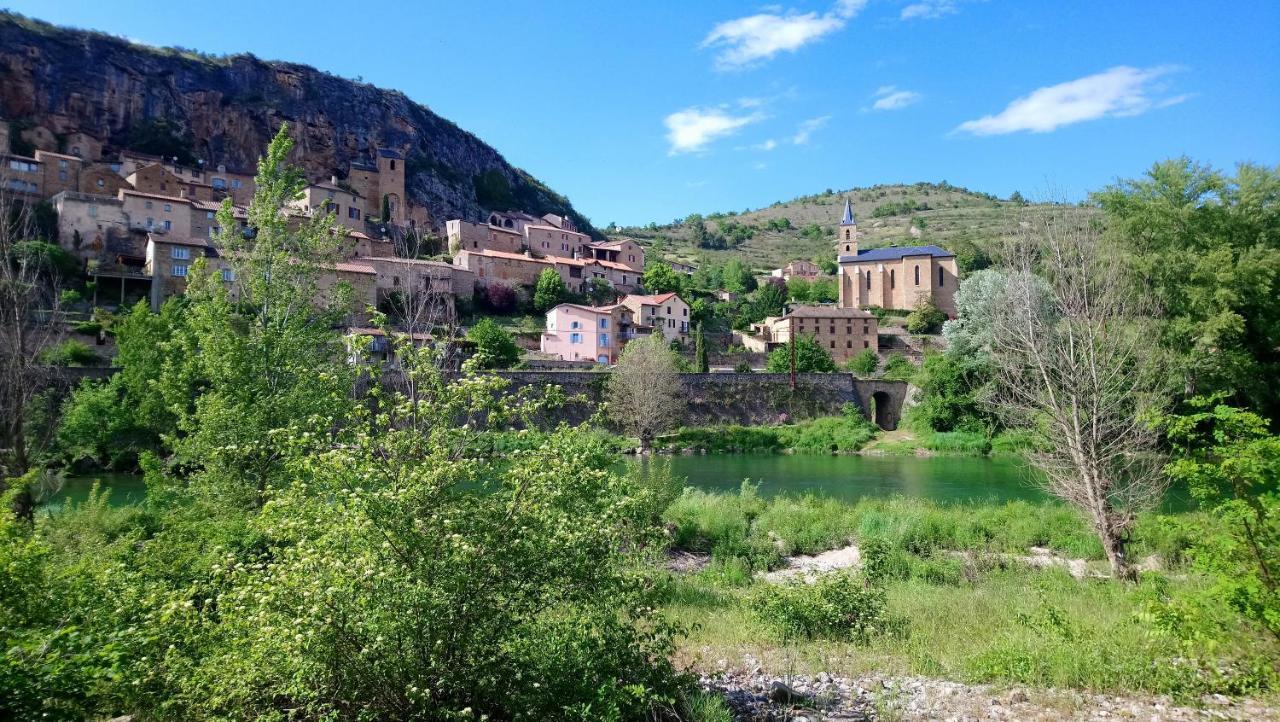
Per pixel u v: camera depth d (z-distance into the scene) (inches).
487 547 281.6
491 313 3553.2
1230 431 335.0
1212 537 319.9
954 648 456.4
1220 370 1391.5
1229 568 310.3
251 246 767.1
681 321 3814.0
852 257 4480.8
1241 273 1441.9
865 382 2861.7
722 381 2731.3
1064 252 777.6
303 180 812.0
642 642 338.6
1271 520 297.6
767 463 2075.5
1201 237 1556.3
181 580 421.4
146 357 1606.8
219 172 3959.2
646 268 5128.0
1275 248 1534.2
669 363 2442.2
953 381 2474.2
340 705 279.1
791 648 462.3
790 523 978.1
